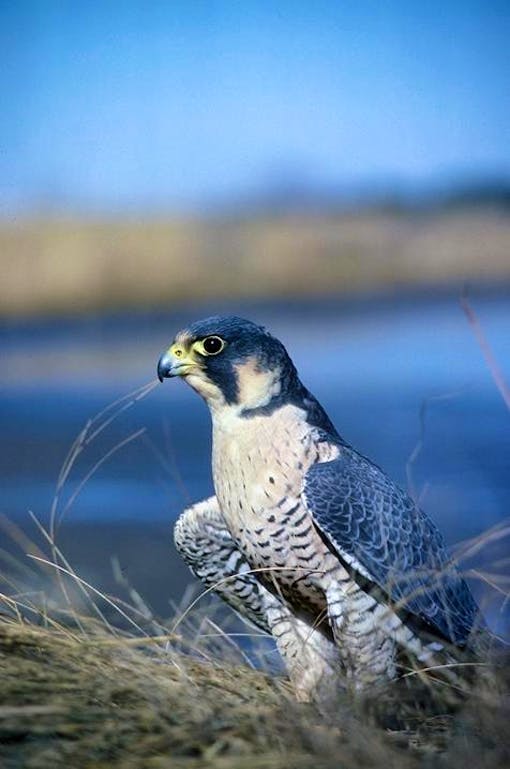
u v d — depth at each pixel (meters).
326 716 8.28
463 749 7.62
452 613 9.81
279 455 9.80
